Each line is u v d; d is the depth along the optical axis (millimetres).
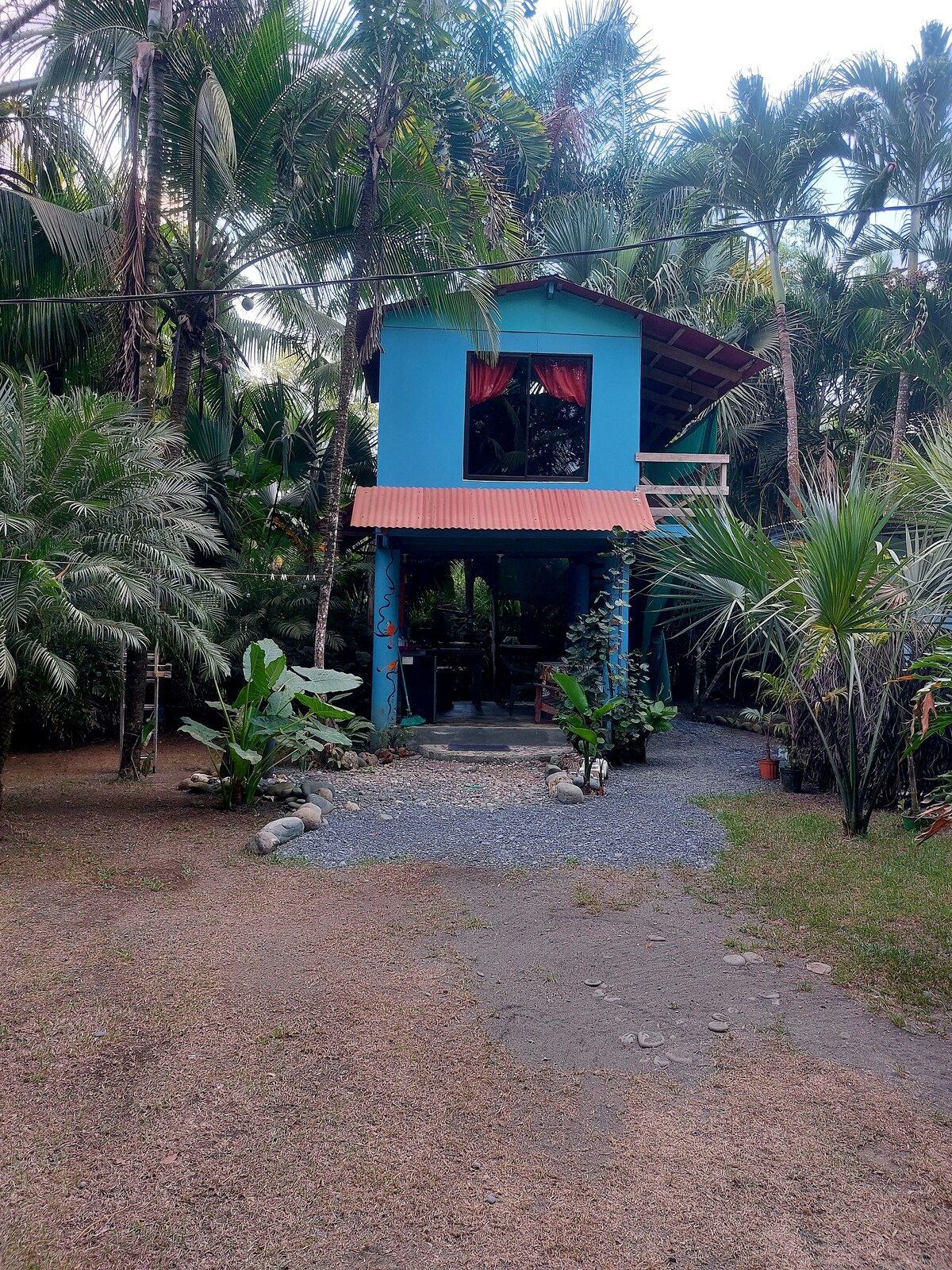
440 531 11031
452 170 10500
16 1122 3172
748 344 17141
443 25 10328
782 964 4676
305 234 10766
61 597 6211
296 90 9758
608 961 4715
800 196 14516
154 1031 3848
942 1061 3701
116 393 8602
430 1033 3893
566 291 11523
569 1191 2861
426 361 11523
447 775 9906
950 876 6074
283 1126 3182
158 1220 2684
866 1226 2703
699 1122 3250
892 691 7207
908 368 13945
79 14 9203
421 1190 2854
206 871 6172
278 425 14492
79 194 11773
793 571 7074
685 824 7625
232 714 10844
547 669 12023
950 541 6164
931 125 14359
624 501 11273
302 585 12938
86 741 12227
